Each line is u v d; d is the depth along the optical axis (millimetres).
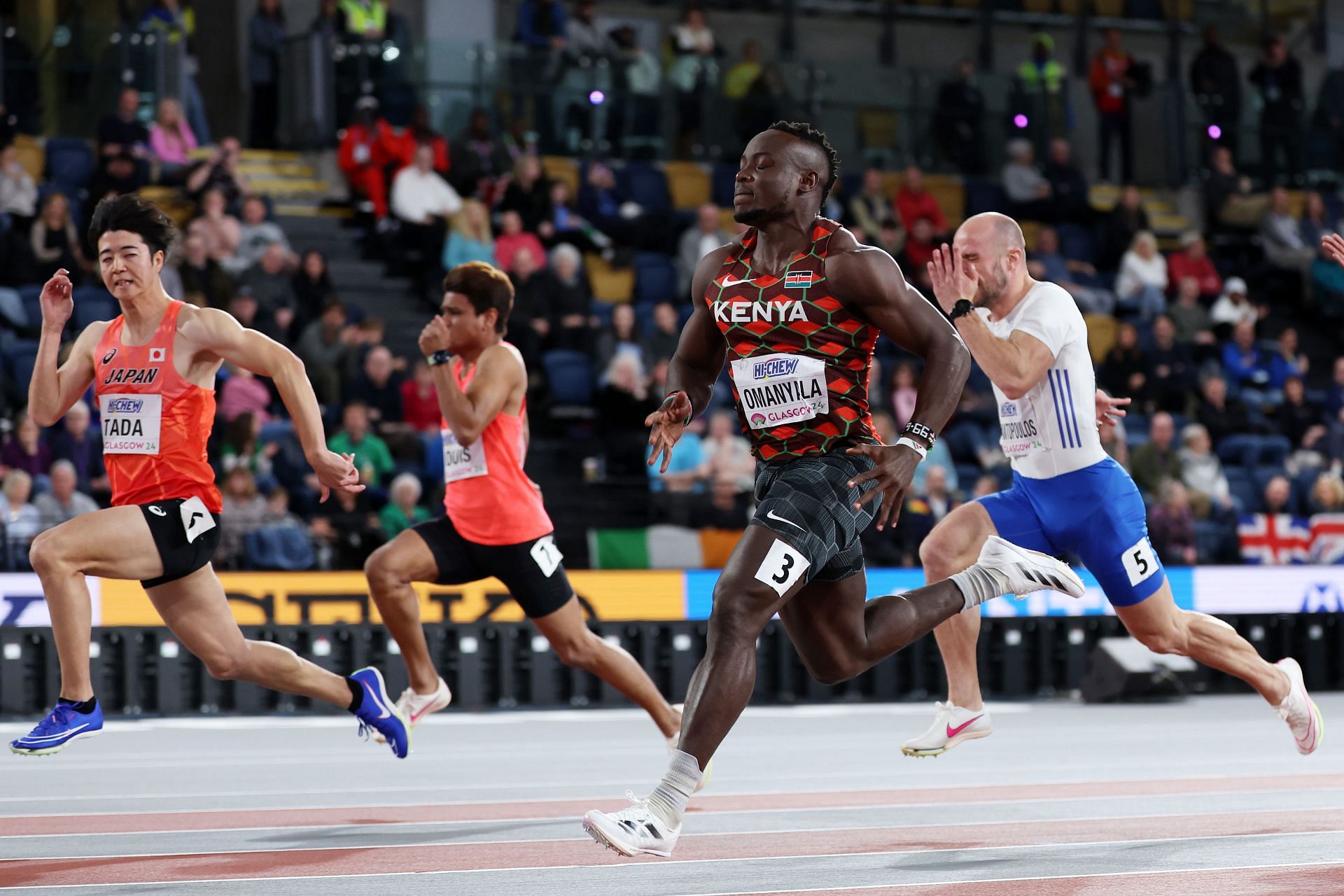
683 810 14500
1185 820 19016
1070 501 20359
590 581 42625
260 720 39188
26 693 38906
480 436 22172
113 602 39812
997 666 46188
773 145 16016
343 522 42438
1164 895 13750
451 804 21297
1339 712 39875
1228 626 20844
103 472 43531
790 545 15281
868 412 16531
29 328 47938
